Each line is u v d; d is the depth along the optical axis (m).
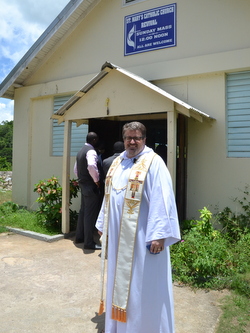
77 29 7.50
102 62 7.16
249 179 5.31
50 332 2.79
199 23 5.92
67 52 7.71
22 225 6.38
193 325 2.88
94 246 5.16
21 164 8.49
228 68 5.51
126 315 2.37
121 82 5.08
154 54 6.43
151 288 2.36
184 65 5.96
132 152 2.59
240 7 5.52
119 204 2.53
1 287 3.68
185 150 5.77
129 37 6.75
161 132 7.85
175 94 6.12
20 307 3.22
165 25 6.28
